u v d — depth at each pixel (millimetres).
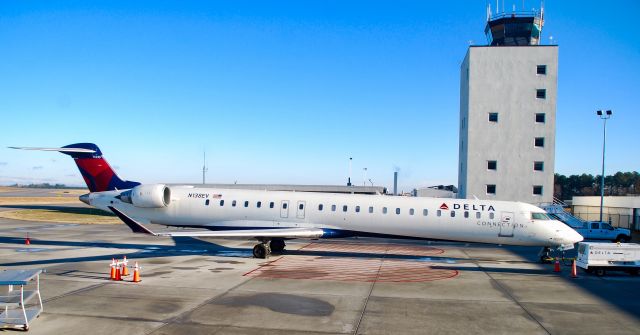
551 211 36375
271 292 14688
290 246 26734
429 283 16531
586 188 131125
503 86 39500
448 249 26781
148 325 11172
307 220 22594
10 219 44094
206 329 10914
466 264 21172
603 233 34219
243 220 23172
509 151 39469
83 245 26234
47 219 44438
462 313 12594
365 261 21391
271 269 18812
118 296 13945
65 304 12992
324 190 46281
